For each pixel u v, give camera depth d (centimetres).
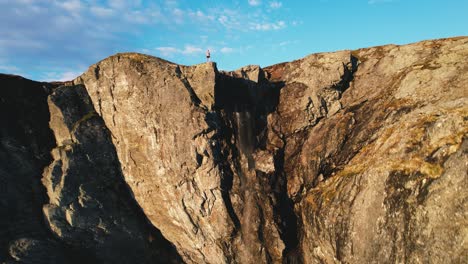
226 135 3969
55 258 4034
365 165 3161
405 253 2575
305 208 3591
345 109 3978
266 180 3897
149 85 3966
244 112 4147
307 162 3891
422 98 3278
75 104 4381
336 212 3128
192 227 3978
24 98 4341
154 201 4228
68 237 4112
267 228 3716
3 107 4178
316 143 3916
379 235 2747
